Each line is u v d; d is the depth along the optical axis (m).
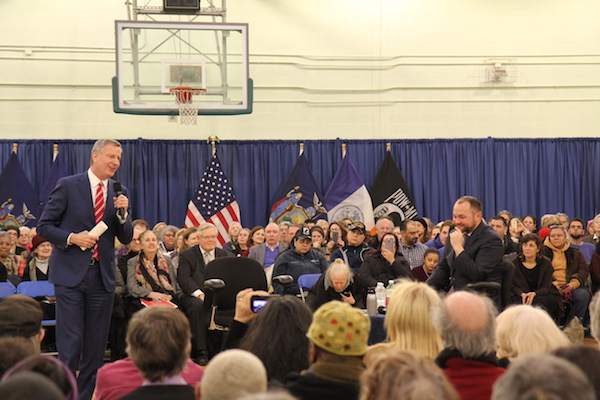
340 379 2.11
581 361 1.96
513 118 10.78
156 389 2.16
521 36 10.80
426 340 2.69
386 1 10.70
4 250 6.78
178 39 9.03
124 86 8.91
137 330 2.18
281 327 2.67
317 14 10.62
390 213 10.23
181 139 10.29
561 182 10.62
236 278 6.20
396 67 10.70
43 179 9.85
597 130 10.83
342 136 10.63
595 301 2.63
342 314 2.16
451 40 10.75
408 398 1.48
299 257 6.86
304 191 10.15
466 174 10.55
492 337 2.32
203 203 9.87
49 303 6.36
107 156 4.36
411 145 10.54
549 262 6.98
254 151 10.32
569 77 10.83
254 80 10.48
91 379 4.36
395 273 6.58
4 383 1.34
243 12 10.46
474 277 4.82
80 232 4.28
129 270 6.55
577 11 10.74
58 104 10.05
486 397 2.22
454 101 10.74
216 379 1.75
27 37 10.01
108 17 10.17
